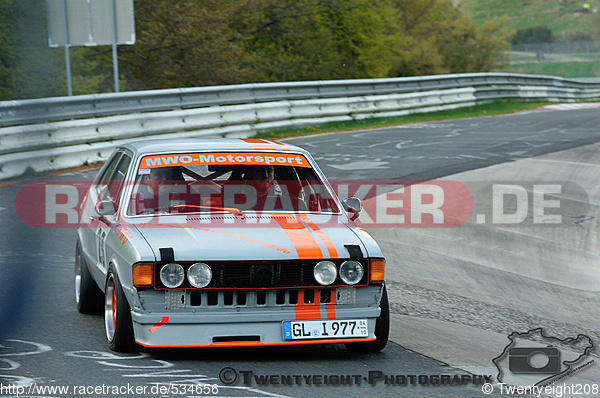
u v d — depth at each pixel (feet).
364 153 174.29
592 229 116.26
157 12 277.85
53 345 54.39
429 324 67.46
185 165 59.98
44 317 62.39
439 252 99.30
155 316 49.14
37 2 240.53
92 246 62.59
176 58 282.97
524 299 83.56
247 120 203.51
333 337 51.47
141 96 174.70
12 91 240.73
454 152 177.27
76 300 68.08
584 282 93.71
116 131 166.09
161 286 49.08
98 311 64.69
